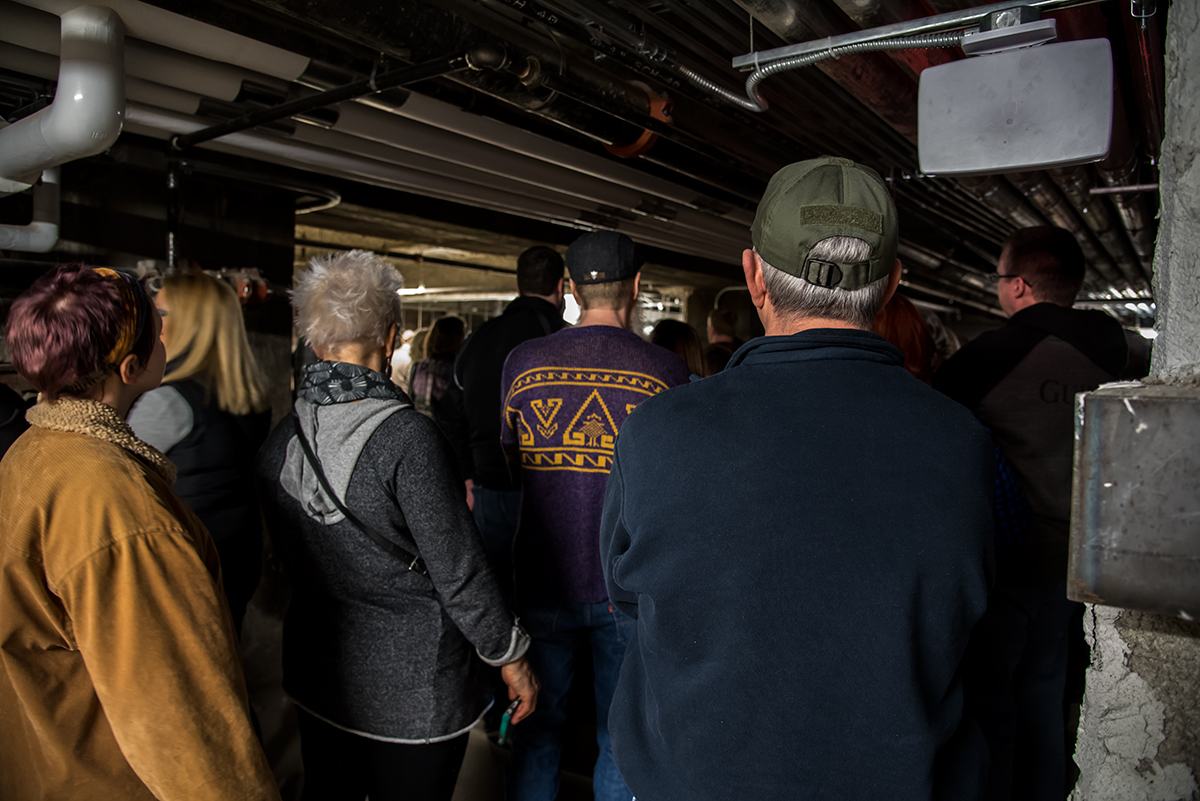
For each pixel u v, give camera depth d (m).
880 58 1.93
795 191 0.83
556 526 1.70
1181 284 0.68
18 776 0.90
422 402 4.12
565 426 1.67
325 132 2.62
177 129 2.28
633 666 0.92
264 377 3.21
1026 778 1.80
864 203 0.81
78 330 0.89
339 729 1.36
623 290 1.77
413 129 2.61
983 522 0.74
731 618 0.74
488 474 2.61
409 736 1.32
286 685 1.44
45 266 2.47
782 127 2.63
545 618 1.73
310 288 1.33
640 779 0.83
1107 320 1.70
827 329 0.82
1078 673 2.29
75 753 0.87
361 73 2.12
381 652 1.32
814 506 0.73
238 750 0.88
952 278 6.35
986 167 1.09
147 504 0.87
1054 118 1.03
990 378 1.74
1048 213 3.73
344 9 1.47
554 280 2.62
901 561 0.71
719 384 0.83
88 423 0.90
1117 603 0.57
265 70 1.96
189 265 2.20
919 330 1.88
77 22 1.47
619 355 1.68
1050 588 1.72
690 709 0.75
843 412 0.76
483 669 1.46
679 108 2.42
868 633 0.71
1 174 1.73
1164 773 0.68
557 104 2.13
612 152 2.66
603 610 1.70
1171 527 0.54
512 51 1.75
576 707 2.73
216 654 0.88
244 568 1.94
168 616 0.85
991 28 1.06
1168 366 0.69
